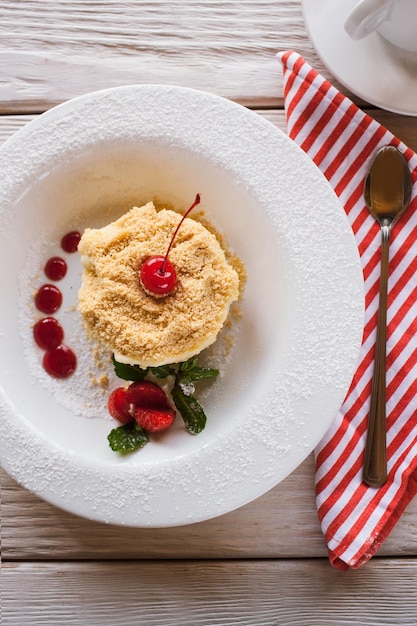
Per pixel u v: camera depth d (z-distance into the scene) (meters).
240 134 0.48
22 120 0.52
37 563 0.51
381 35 0.49
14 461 0.46
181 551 0.51
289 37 0.52
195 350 0.48
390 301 0.50
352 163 0.51
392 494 0.49
